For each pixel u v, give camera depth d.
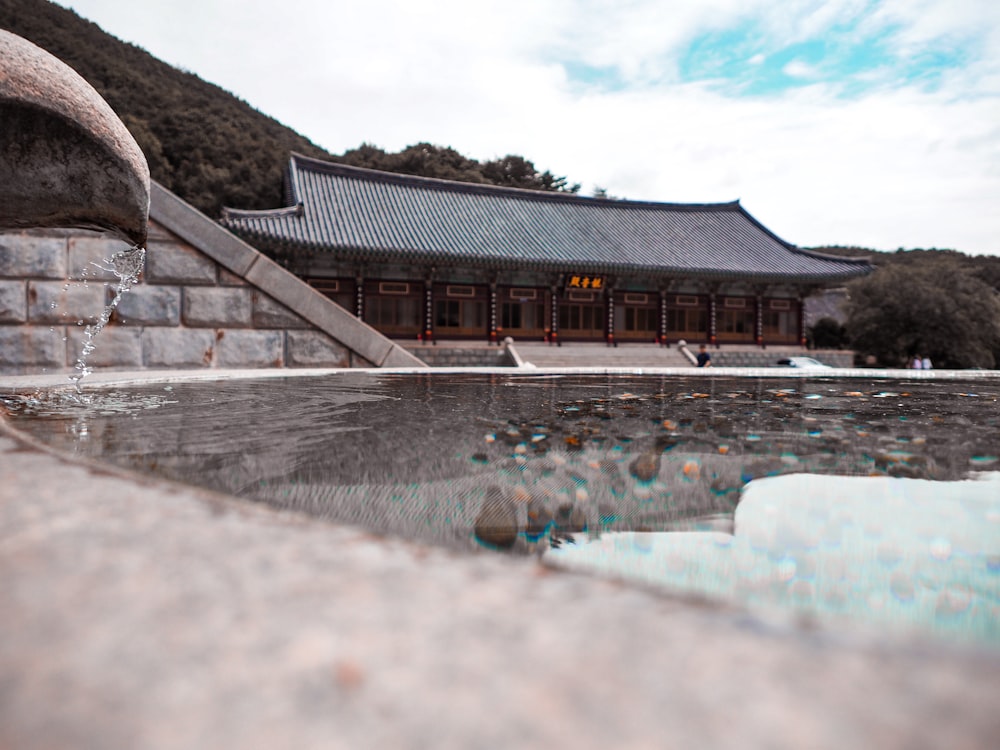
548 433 2.33
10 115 2.30
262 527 0.78
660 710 0.41
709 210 32.56
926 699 0.42
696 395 3.98
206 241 6.99
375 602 0.58
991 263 66.94
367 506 1.31
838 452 2.00
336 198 24.97
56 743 0.38
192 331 7.00
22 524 0.76
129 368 6.75
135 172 2.70
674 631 0.53
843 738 0.37
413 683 0.45
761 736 0.38
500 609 0.57
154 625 0.52
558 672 0.46
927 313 31.08
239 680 0.45
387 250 21.39
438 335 24.33
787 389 4.52
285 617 0.54
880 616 0.83
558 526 1.23
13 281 6.28
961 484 1.57
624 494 1.46
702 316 27.95
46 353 6.42
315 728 0.40
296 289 7.34
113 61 51.50
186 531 0.75
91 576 0.61
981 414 3.01
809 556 1.07
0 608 0.54
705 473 1.69
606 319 26.64
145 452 1.76
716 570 1.00
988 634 0.78
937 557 1.05
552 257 24.34
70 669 0.46
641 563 1.04
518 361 22.48
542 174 58.34
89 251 6.59
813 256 29.45
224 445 1.91
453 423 2.55
